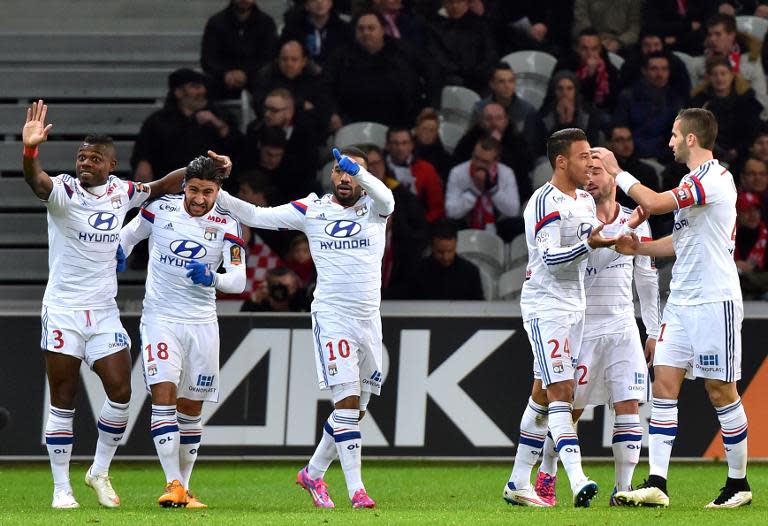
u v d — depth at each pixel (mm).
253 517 21391
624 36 50562
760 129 44469
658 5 49844
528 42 50062
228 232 25672
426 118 43719
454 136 46719
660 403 23375
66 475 25453
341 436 24656
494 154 42125
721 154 43969
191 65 52500
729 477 23625
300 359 35688
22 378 35375
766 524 19609
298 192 43094
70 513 22703
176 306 25375
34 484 32281
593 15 50469
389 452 35469
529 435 25000
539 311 23516
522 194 43156
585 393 25125
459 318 35688
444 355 35594
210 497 28469
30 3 54438
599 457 35406
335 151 24062
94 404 35406
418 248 40031
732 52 46375
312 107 44312
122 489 30953
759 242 40719
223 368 35656
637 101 45188
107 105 50000
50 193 24734
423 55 47469
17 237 46062
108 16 54312
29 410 35312
